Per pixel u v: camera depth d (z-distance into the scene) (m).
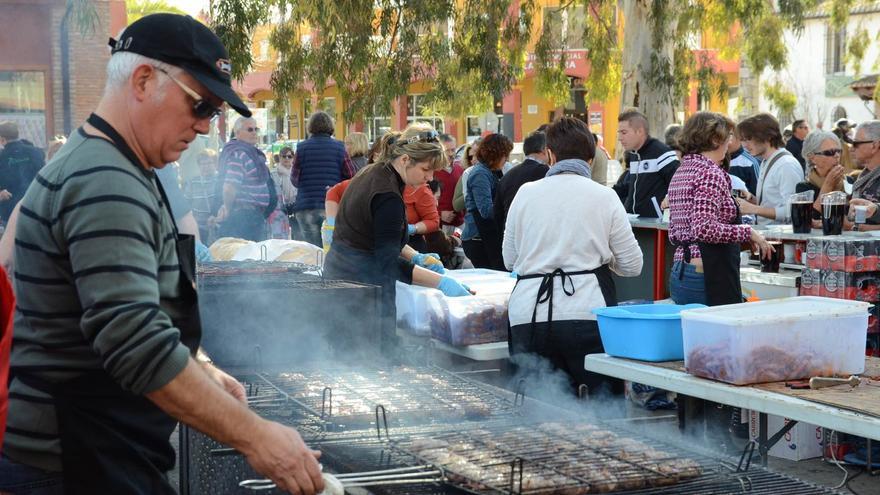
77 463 1.96
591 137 4.27
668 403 5.50
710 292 4.61
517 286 4.27
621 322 3.59
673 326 3.50
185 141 1.99
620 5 16.61
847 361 3.22
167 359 1.80
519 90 28.50
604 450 2.51
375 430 2.74
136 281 1.81
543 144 7.20
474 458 2.41
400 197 4.56
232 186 8.19
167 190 4.98
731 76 28.50
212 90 1.93
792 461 4.72
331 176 9.56
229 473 2.71
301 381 3.28
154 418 2.08
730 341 3.08
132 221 1.83
